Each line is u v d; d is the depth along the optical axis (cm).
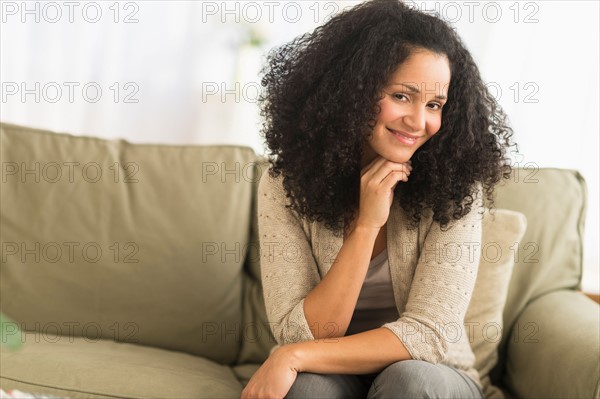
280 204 151
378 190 138
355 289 137
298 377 128
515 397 169
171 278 181
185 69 261
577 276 186
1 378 144
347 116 137
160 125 264
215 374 164
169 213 183
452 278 140
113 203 183
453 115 143
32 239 180
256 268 189
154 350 177
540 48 228
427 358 132
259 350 183
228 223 185
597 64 223
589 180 225
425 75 133
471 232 146
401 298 149
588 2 222
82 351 165
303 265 146
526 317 175
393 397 121
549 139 228
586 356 144
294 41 155
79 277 180
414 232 149
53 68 258
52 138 188
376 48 135
